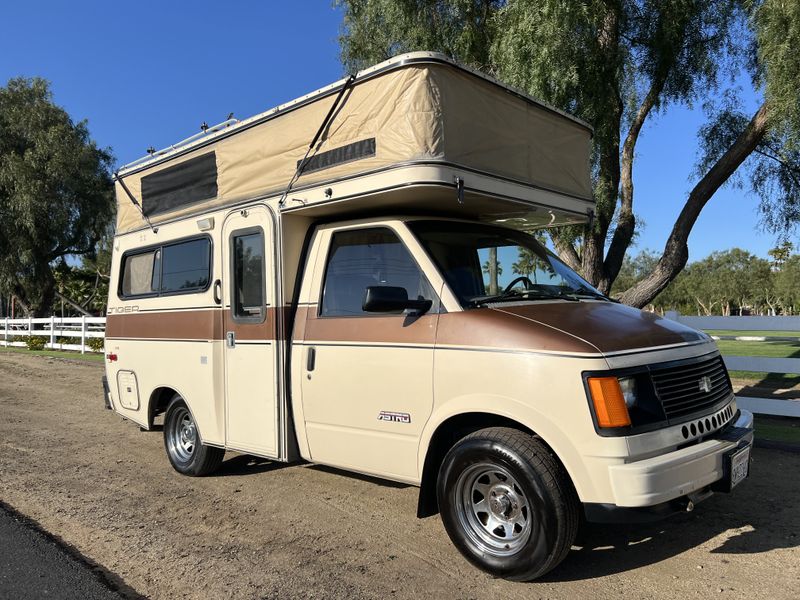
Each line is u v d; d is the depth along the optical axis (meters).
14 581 3.79
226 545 4.29
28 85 30.30
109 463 6.58
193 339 5.69
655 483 3.18
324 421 4.53
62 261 33.53
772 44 7.92
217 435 5.43
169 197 6.21
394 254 4.37
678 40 9.84
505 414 3.53
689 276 73.06
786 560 3.77
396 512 4.84
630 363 3.41
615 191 9.90
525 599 3.41
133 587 3.71
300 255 4.96
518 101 4.87
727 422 3.89
